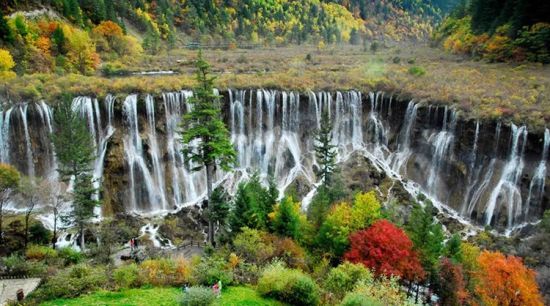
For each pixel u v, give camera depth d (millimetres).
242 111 65500
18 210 46406
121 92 60438
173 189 59531
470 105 60250
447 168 60344
